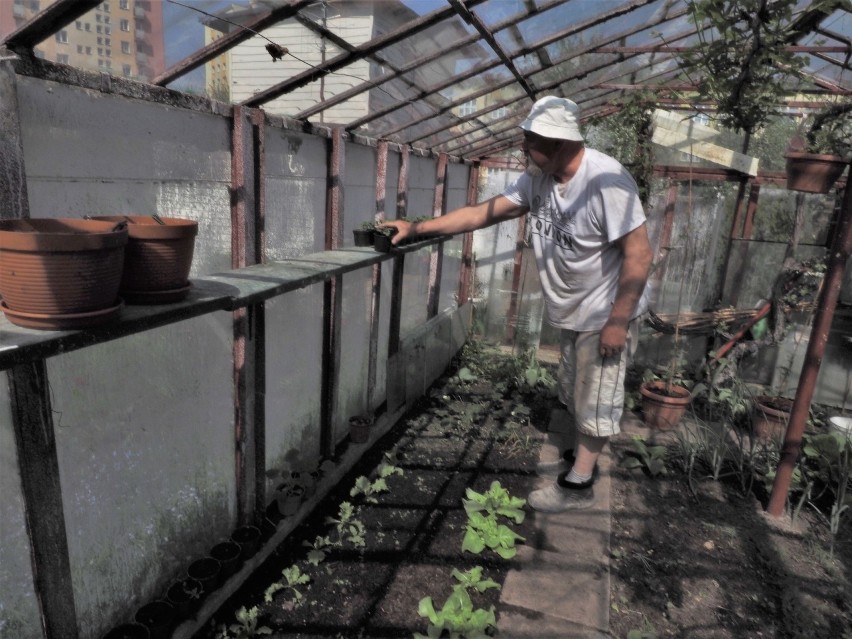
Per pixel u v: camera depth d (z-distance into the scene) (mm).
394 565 2693
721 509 3250
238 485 2607
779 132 5676
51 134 1509
